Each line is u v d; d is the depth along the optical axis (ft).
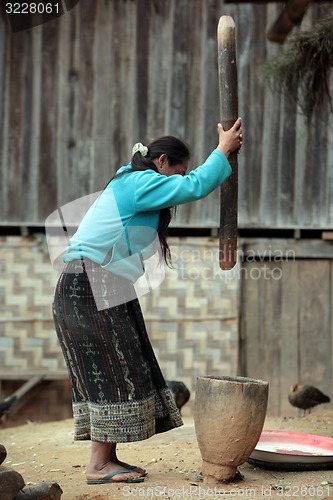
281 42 30.32
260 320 39.19
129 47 38.75
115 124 38.75
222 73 15.39
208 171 14.87
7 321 38.93
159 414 15.97
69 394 40.60
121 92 38.75
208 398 14.75
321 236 38.93
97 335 14.97
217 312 38.65
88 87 38.93
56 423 30.04
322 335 38.99
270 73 25.27
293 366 39.01
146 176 14.93
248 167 38.47
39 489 12.84
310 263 39.19
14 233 40.01
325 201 38.34
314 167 38.45
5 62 38.99
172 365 38.70
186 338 38.70
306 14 36.45
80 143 38.91
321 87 24.16
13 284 39.01
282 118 38.45
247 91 38.37
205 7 38.52
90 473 15.61
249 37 38.34
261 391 14.66
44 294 38.99
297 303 39.17
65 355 15.64
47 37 38.99
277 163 38.52
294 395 33.60
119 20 38.81
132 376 15.02
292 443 18.43
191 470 16.71
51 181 38.93
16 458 19.61
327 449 17.88
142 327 15.62
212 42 38.52
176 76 38.58
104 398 15.01
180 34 38.58
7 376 38.42
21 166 39.04
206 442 14.85
